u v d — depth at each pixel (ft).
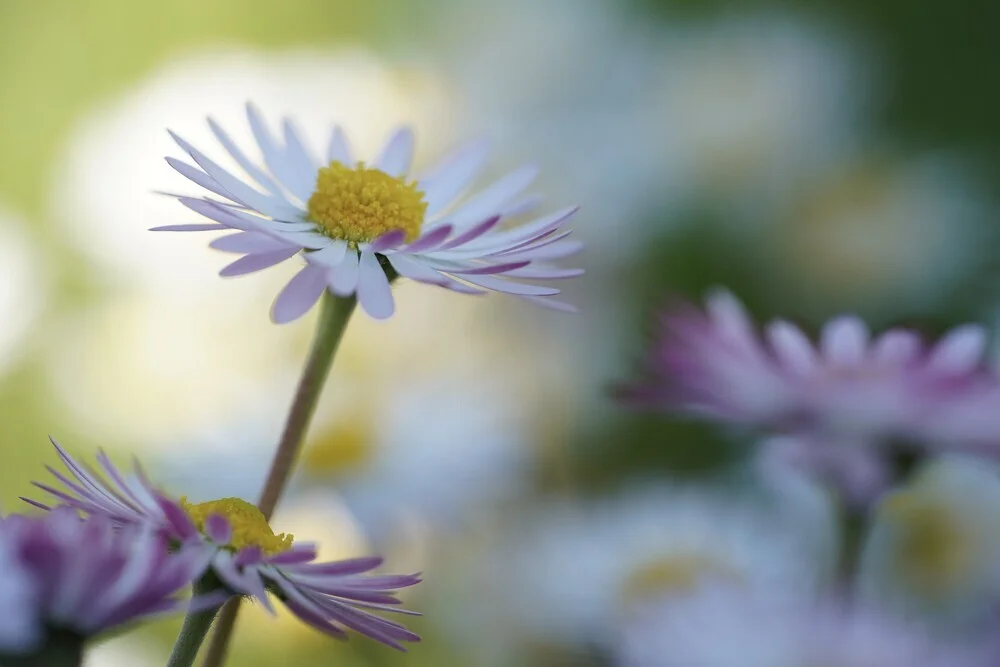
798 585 0.77
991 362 0.92
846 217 1.20
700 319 0.78
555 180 1.21
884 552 0.89
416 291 1.04
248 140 1.09
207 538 0.57
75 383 1.04
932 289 1.18
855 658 0.72
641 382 0.79
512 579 0.90
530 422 1.04
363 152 1.11
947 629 0.75
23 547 0.53
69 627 0.53
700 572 0.84
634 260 1.19
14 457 1.07
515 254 0.62
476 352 1.05
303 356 1.01
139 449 1.01
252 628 0.87
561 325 1.11
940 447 0.75
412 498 0.91
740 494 0.96
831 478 0.75
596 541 0.91
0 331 1.07
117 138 1.09
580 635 0.88
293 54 1.15
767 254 1.21
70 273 1.09
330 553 0.89
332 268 0.60
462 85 1.22
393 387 0.97
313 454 0.93
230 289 1.04
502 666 0.88
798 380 0.75
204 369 1.01
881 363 0.76
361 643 0.88
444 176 0.68
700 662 0.73
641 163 1.21
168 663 0.57
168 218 1.08
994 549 0.90
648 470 1.06
